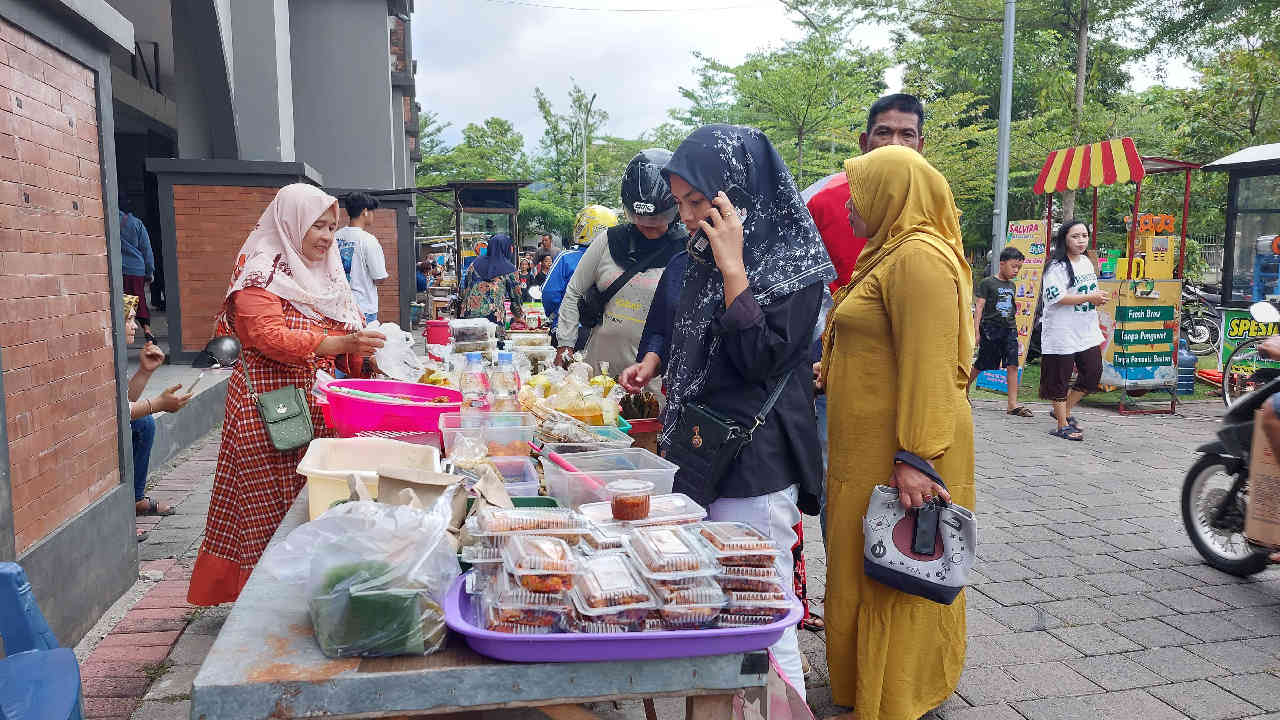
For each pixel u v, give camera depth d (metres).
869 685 2.63
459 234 18.50
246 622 1.50
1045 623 3.76
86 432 3.54
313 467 2.05
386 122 14.17
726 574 1.54
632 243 4.31
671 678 1.49
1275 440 3.85
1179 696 3.12
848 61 21.95
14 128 2.98
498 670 1.40
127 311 4.27
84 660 3.21
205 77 9.59
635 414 3.40
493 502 1.84
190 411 6.62
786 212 2.41
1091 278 7.59
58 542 3.19
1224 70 17.55
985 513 5.41
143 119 15.80
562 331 4.81
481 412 2.59
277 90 10.02
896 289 2.47
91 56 3.62
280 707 1.33
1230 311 9.79
